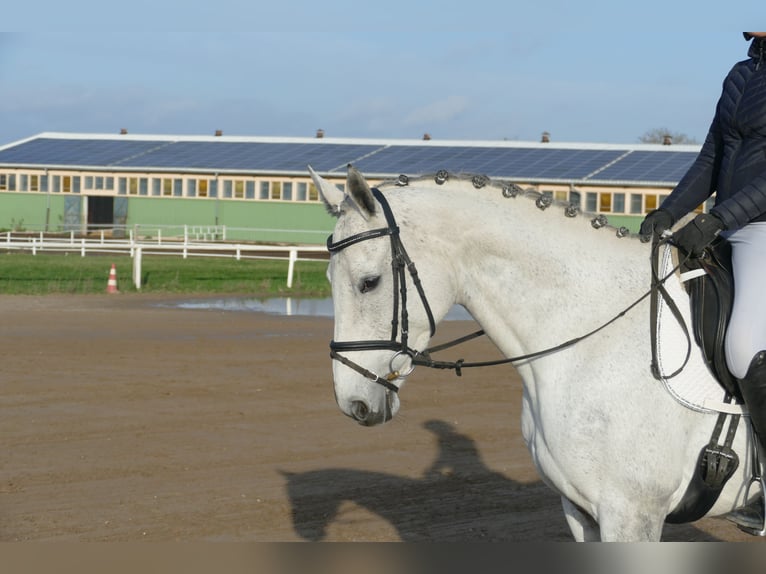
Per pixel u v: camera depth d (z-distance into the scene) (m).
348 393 4.42
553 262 4.58
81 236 58.72
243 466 8.67
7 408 10.67
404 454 9.29
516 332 4.61
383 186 4.70
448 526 7.18
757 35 4.55
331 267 4.53
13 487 7.86
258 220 58.44
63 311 20.08
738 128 4.52
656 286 4.50
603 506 4.38
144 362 13.83
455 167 51.91
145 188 60.81
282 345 15.82
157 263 35.28
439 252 4.55
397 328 4.44
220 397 11.57
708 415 4.43
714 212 4.36
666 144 52.94
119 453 8.97
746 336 4.31
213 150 62.88
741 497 4.54
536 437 4.60
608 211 47.88
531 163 51.28
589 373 4.43
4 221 63.72
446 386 12.86
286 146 61.81
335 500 7.74
